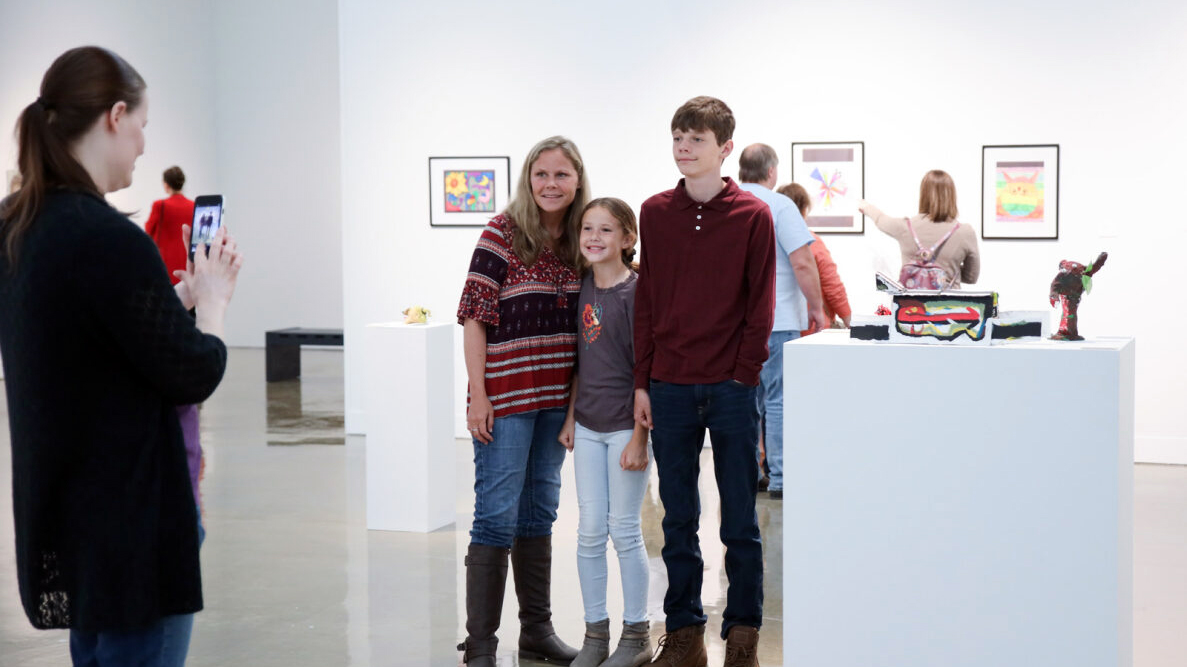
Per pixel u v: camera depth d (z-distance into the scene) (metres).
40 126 2.03
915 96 7.48
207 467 7.26
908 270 2.98
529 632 3.80
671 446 3.46
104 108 2.07
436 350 5.62
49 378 2.00
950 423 2.76
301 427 8.80
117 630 2.03
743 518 3.46
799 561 2.91
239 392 10.85
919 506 2.80
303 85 14.38
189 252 2.48
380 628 4.13
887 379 2.81
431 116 8.48
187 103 14.20
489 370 3.55
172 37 13.91
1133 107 7.11
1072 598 2.70
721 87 7.85
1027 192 7.31
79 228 1.98
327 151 14.37
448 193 8.48
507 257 3.55
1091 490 2.67
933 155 7.48
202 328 2.22
